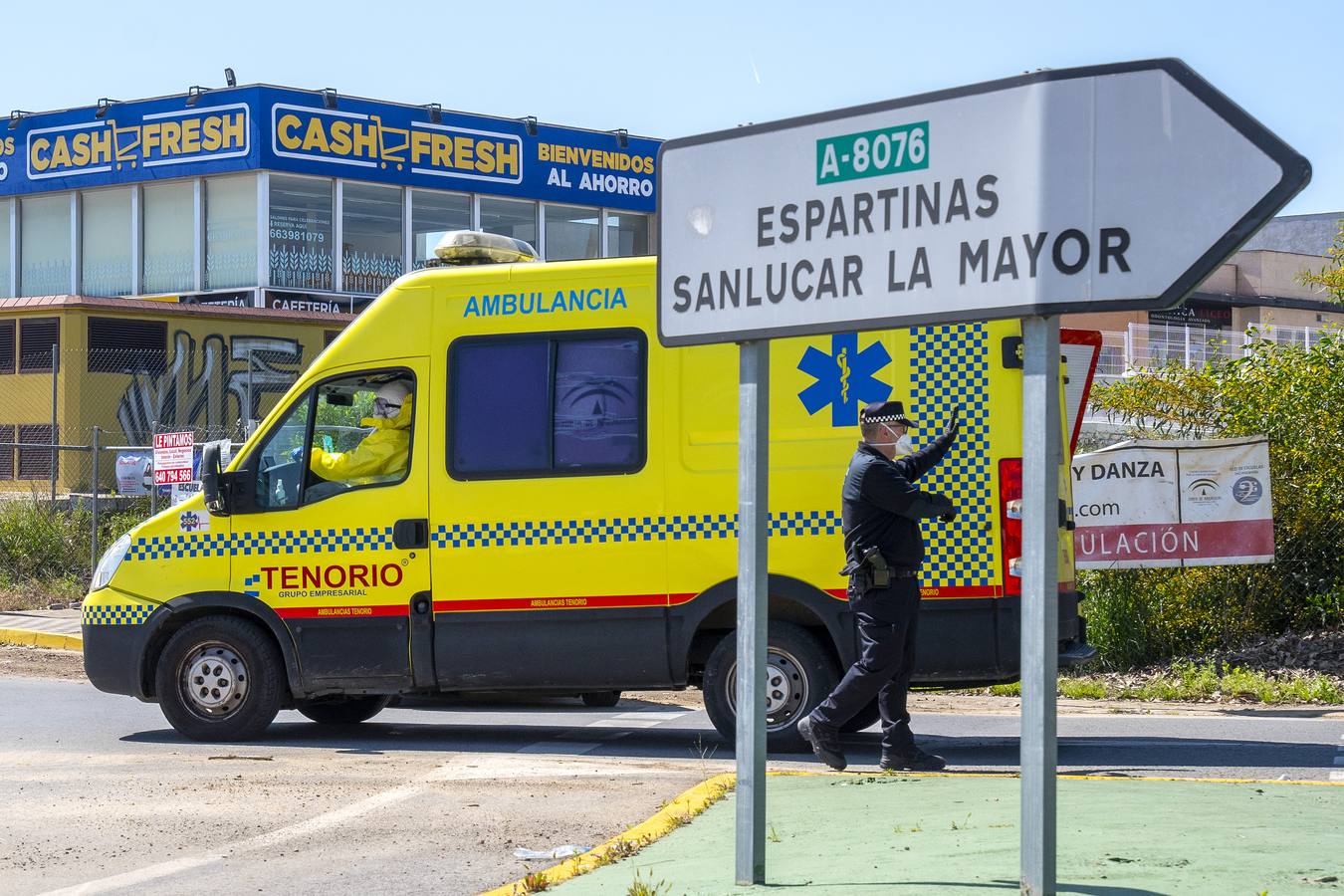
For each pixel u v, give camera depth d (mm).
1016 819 6609
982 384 9164
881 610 8273
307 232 32281
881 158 4762
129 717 11688
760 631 5223
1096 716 11508
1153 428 15078
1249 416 14172
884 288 4758
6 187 33562
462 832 7219
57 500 21734
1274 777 8516
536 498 9836
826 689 9484
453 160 33781
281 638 10297
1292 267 52031
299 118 31906
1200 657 13539
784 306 4988
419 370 10125
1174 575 13922
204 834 7234
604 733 11148
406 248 33469
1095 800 7070
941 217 4625
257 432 10438
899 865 5750
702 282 5191
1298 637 13633
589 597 9734
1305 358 14461
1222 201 4176
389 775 8844
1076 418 10453
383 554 10094
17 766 9242
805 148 4941
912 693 13508
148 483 22125
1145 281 4273
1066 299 4359
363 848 6922
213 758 9594
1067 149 4375
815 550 9359
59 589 19484
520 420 9922
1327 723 10836
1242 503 13250
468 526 9945
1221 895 4945
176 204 32438
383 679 10102
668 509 9617
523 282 10023
